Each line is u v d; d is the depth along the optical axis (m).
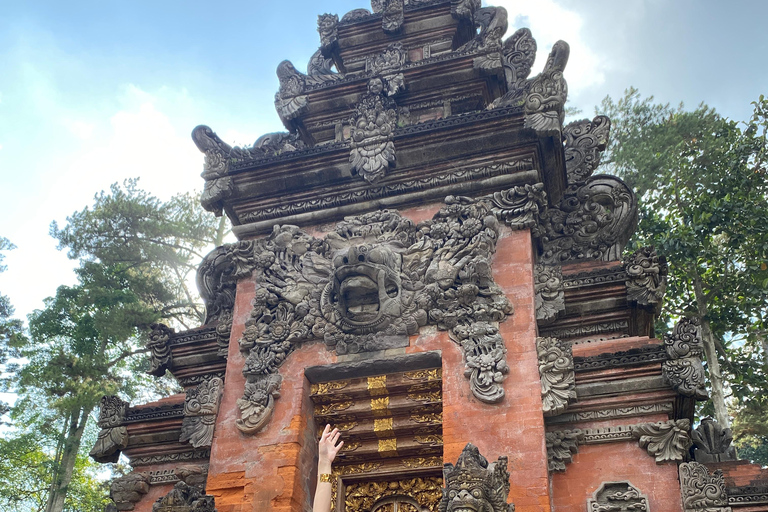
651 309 14.59
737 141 25.30
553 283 14.87
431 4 21.97
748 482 12.41
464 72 19.33
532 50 19.73
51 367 30.66
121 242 35.56
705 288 24.41
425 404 13.66
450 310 13.95
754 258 23.78
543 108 15.09
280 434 13.65
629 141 29.55
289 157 16.31
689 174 25.91
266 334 14.77
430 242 14.74
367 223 15.44
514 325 13.66
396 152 15.88
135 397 33.72
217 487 13.41
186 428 14.61
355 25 22.33
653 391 13.06
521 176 15.23
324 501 8.27
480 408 12.88
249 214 16.72
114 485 15.62
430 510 13.38
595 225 16.41
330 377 14.18
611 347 14.06
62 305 33.22
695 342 13.04
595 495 12.48
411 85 19.66
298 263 15.48
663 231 25.19
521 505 11.81
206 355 17.08
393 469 13.77
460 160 15.59
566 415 13.17
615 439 12.89
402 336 13.99
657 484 12.39
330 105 19.95
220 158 16.92
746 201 23.56
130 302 32.53
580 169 17.09
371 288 14.20
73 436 30.47
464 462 10.22
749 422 28.27
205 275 18.00
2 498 32.72
